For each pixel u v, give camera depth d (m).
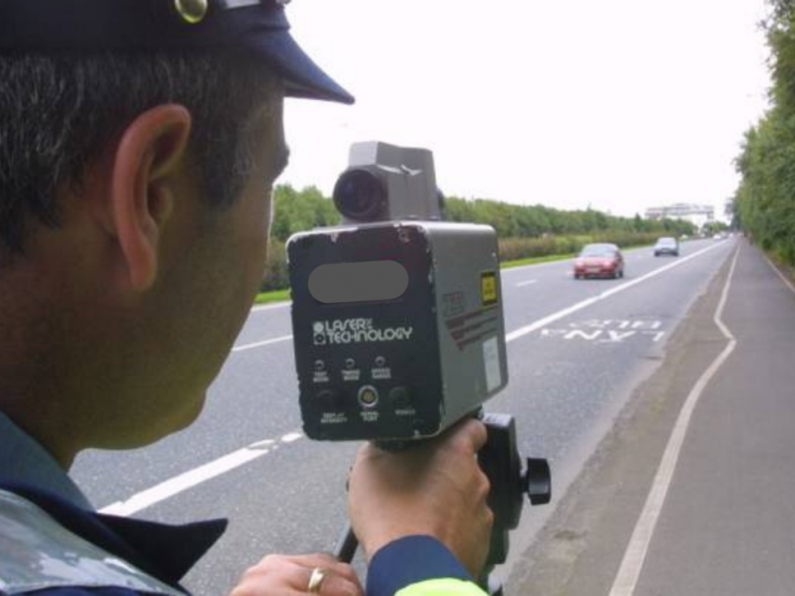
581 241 78.50
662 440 7.49
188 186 0.79
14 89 0.69
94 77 0.71
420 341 1.00
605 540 4.97
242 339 15.84
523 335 16.95
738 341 14.74
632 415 8.77
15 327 0.73
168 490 6.33
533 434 8.08
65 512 0.68
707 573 4.44
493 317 1.22
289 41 0.88
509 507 1.18
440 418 1.00
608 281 35.66
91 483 6.51
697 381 10.64
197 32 0.75
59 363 0.76
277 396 10.12
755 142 36.03
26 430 0.76
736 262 51.00
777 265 44.34
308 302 1.02
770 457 6.73
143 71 0.73
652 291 29.17
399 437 1.01
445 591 0.88
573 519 5.39
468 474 1.05
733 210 132.00
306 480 6.53
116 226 0.73
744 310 21.00
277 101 0.88
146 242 0.75
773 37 18.77
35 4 0.69
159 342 0.81
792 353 12.88
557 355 13.94
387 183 1.08
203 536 0.81
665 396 9.70
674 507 5.53
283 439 7.90
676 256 65.94
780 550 4.71
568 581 4.39
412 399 1.00
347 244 1.01
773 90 22.81
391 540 0.95
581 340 15.93
